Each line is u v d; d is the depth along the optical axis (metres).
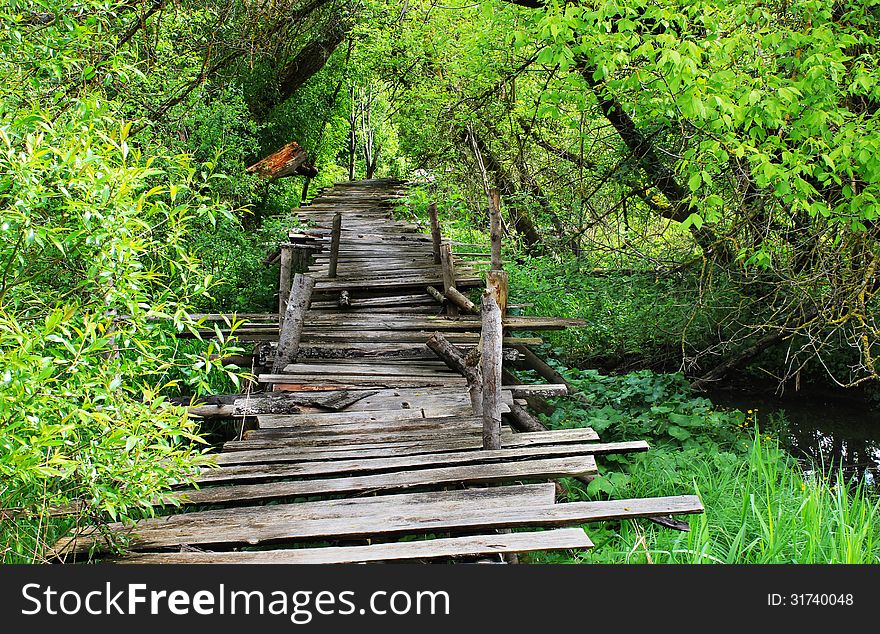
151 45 8.66
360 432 5.36
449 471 4.57
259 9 10.92
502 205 14.27
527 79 11.59
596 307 10.94
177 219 3.70
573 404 7.38
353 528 3.87
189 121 9.73
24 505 3.33
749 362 10.04
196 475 3.54
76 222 3.04
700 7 5.91
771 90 5.65
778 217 7.44
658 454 5.99
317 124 20.66
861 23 6.16
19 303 3.18
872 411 8.92
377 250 12.16
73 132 3.30
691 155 6.18
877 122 5.63
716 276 9.34
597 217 10.66
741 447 6.45
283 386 6.39
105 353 3.52
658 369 10.55
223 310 9.78
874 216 5.60
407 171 23.69
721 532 4.78
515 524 3.91
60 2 4.08
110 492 3.02
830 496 5.26
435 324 8.33
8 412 2.60
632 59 6.36
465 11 12.48
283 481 4.55
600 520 3.98
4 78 3.72
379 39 16.28
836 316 7.74
